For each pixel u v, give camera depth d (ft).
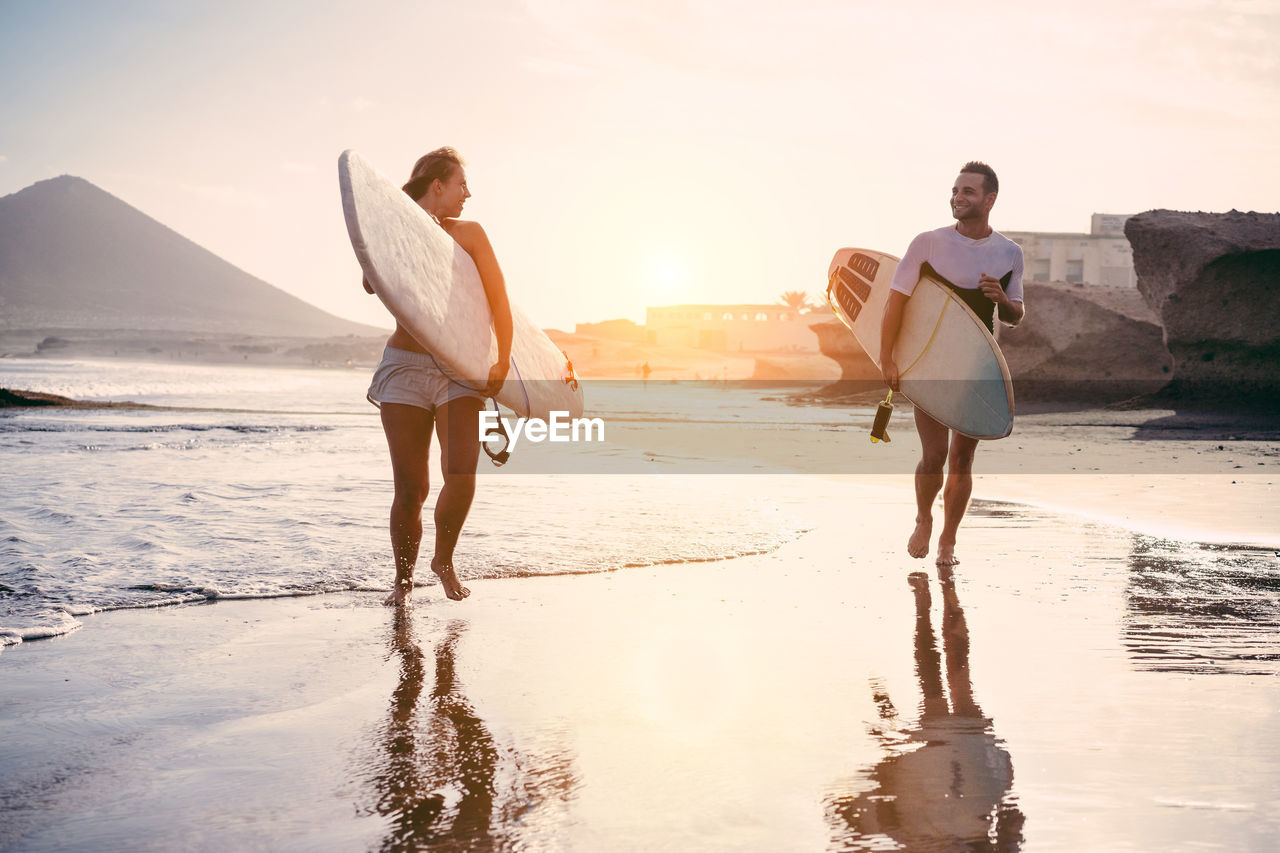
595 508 20.04
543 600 11.57
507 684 8.18
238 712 7.45
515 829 5.36
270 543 15.14
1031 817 5.45
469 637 9.77
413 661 8.87
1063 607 11.05
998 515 19.11
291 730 7.04
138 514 18.34
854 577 12.98
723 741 6.77
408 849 5.12
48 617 10.28
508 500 21.43
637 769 6.25
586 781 6.06
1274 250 63.36
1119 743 6.66
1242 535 16.53
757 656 9.02
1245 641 9.49
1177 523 17.97
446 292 11.56
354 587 12.18
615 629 10.10
